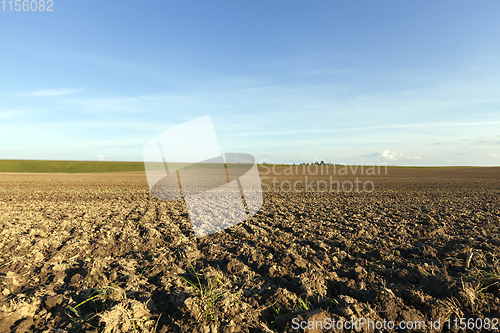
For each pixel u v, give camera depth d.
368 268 4.21
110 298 3.12
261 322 2.83
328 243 5.55
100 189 18.48
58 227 6.74
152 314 2.97
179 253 4.80
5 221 7.35
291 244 5.31
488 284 3.43
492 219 7.64
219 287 3.45
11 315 2.76
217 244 5.50
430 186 22.45
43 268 3.99
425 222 7.29
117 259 4.67
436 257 4.56
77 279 3.72
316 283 3.53
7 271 3.97
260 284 3.64
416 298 3.16
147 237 5.96
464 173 48.19
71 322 2.77
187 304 2.92
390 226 6.96
